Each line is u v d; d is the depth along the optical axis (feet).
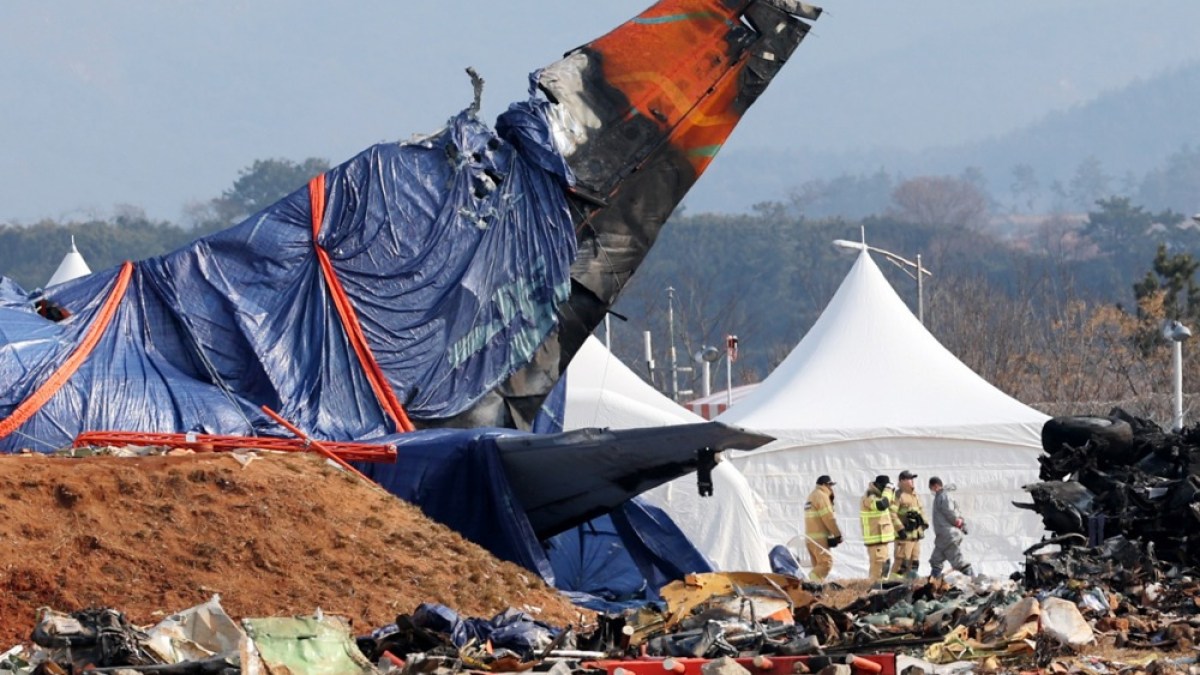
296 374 351.05
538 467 310.45
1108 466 281.95
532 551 307.17
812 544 383.04
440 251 381.19
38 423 309.42
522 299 393.29
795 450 418.31
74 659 172.24
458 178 390.01
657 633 215.72
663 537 336.49
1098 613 232.53
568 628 213.66
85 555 234.79
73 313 336.90
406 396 365.61
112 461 256.52
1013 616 217.36
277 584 239.91
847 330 452.76
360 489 273.13
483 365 383.86
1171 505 262.06
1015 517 416.26
